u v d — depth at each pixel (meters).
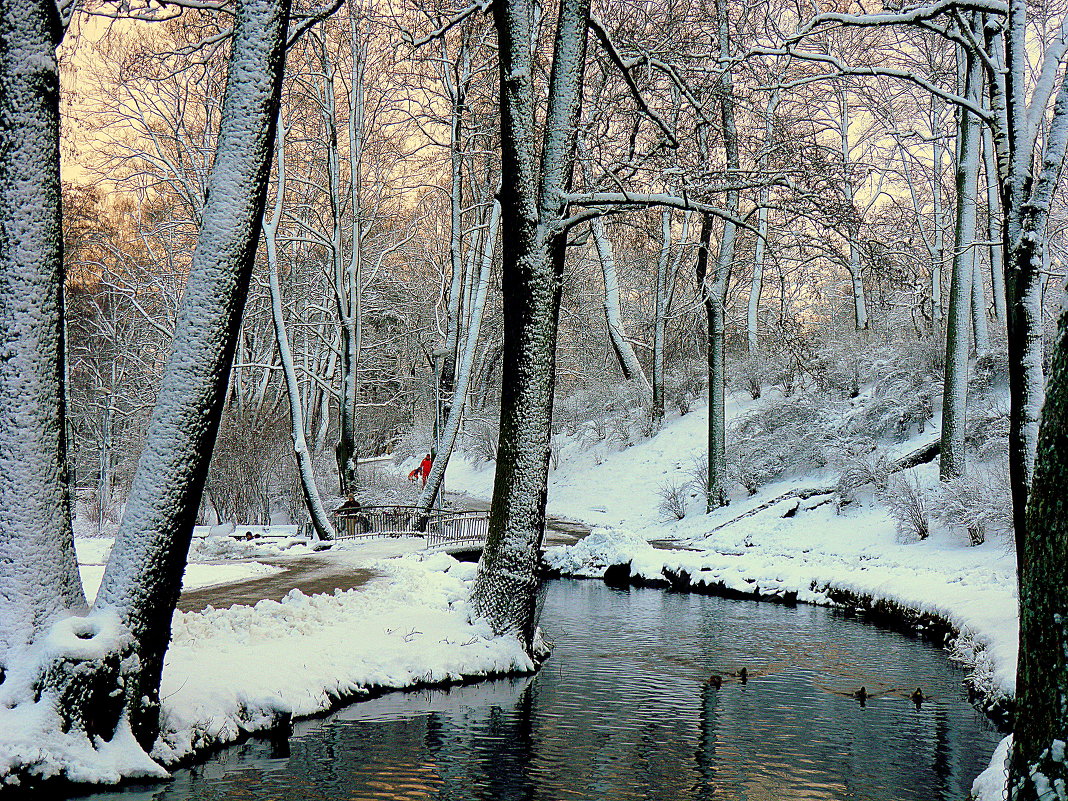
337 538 28.16
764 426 35.69
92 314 47.75
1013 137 10.41
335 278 30.58
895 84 28.98
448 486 51.62
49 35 8.05
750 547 26.53
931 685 12.64
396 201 41.44
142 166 32.44
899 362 31.64
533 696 11.78
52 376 7.95
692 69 14.71
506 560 13.37
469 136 26.83
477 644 12.97
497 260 34.00
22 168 7.82
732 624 17.61
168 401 8.08
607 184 14.99
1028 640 4.23
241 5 8.41
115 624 7.77
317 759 8.89
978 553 19.81
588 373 50.66
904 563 20.80
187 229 34.19
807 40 15.07
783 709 11.37
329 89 29.56
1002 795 6.13
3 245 7.79
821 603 20.17
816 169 13.36
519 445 13.34
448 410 31.27
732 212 14.14
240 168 8.34
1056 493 4.16
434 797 8.02
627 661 14.11
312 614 13.45
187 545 8.27
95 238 37.09
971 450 26.14
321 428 43.06
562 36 13.12
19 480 7.68
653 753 9.52
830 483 29.84
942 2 10.72
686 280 46.75
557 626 17.30
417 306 50.88
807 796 8.34
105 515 38.41
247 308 38.16
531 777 8.67
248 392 43.31
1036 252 10.07
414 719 10.47
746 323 45.97
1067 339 4.27
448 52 28.42
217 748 9.02
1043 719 4.08
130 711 7.88
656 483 38.66
